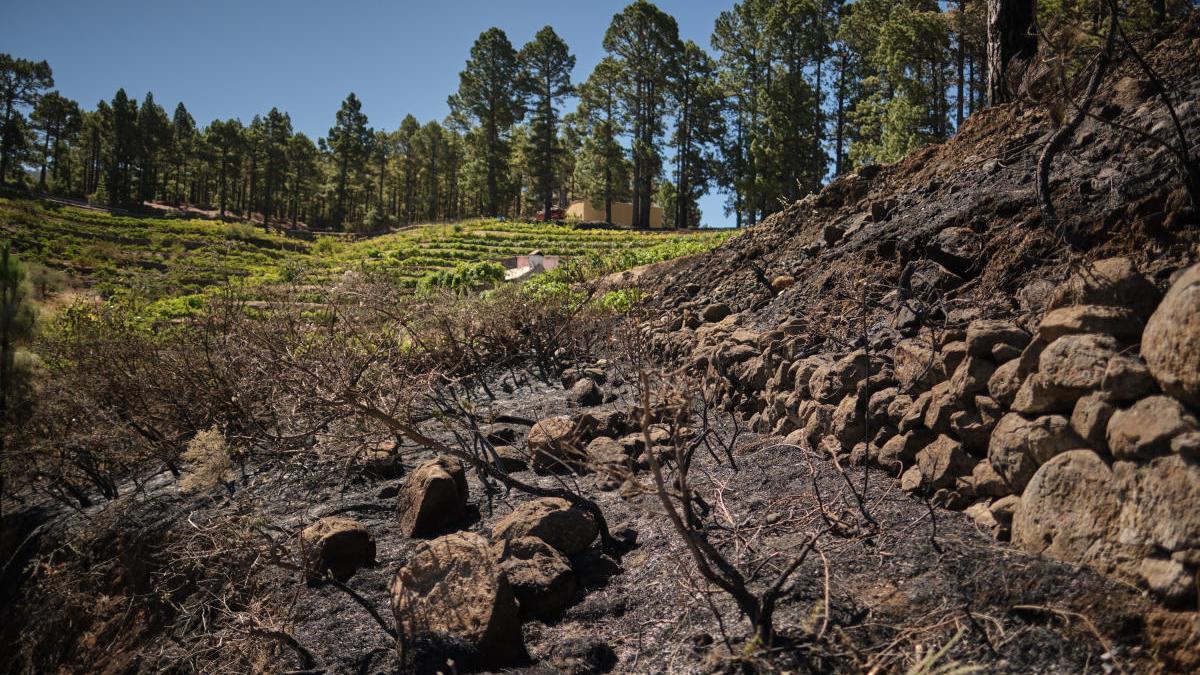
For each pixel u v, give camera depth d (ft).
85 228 158.92
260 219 304.30
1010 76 14.84
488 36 228.22
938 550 7.32
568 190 312.29
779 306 16.43
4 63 258.16
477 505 12.41
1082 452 6.51
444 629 7.94
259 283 21.80
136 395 18.43
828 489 9.46
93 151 306.55
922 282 11.94
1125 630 5.52
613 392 17.66
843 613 6.84
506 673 7.48
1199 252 7.92
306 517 12.96
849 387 10.82
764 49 169.89
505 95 230.07
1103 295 7.30
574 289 35.24
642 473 12.23
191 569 11.53
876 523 8.23
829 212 21.09
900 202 16.57
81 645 13.37
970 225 12.32
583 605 8.73
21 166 264.72
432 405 16.72
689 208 247.09
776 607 7.21
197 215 274.36
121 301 23.04
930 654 5.79
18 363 17.83
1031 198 11.68
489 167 236.43
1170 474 5.54
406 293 20.49
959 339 9.33
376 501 13.43
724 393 14.89
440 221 276.00
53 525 18.44
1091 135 12.17
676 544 9.33
